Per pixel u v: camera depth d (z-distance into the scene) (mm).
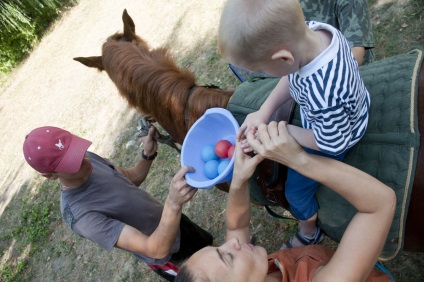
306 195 1335
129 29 1758
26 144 1611
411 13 2641
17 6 8758
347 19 1694
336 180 1023
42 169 1599
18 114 7168
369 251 1005
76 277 3340
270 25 899
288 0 907
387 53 2600
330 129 985
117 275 3045
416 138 1041
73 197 1691
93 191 1707
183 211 2963
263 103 1312
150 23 5625
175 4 5516
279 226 2389
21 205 4715
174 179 1364
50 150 1575
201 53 4141
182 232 2016
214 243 2539
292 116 1281
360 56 1649
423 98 1074
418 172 1056
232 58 1022
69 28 8273
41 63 8047
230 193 1251
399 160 1063
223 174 1232
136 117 4273
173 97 1558
